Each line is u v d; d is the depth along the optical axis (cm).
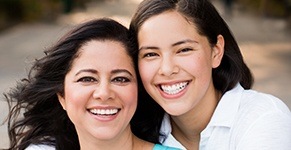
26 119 310
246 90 290
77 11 2088
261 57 1132
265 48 1252
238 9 2086
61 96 283
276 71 989
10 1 1722
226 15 1944
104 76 258
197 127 290
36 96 295
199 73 266
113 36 263
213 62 285
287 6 1762
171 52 262
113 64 259
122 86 261
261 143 252
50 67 279
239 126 270
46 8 1884
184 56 263
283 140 253
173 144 297
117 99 259
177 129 302
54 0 1959
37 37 1488
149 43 263
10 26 1664
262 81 909
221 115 277
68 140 308
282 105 272
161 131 302
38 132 311
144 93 292
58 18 1877
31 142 310
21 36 1511
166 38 261
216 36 281
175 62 263
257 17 1845
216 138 278
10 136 319
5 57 1182
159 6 264
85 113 262
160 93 269
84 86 259
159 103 272
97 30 262
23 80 310
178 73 263
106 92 256
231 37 293
